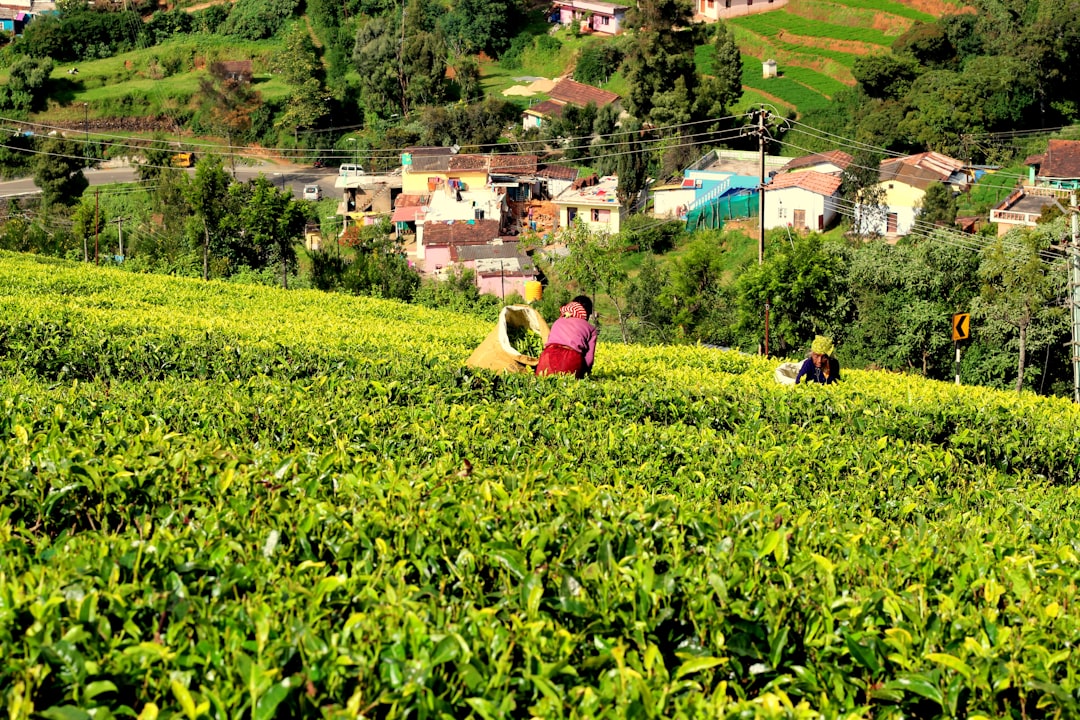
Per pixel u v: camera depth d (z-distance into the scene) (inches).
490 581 197.8
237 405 352.2
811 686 174.6
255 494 231.3
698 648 177.0
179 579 175.8
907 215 2187.5
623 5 3619.6
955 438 432.8
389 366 465.7
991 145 2431.1
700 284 1649.9
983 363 1371.8
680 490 316.5
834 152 2362.2
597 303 1897.1
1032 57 2529.5
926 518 319.0
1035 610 193.8
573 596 180.9
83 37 3703.3
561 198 2477.9
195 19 3821.4
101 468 239.3
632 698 153.6
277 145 3230.8
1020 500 344.8
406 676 155.6
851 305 1437.0
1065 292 1289.4
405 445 325.7
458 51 3555.6
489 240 2281.0
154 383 402.0
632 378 538.0
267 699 146.5
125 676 154.2
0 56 3705.7
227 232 1726.1
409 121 3174.2
